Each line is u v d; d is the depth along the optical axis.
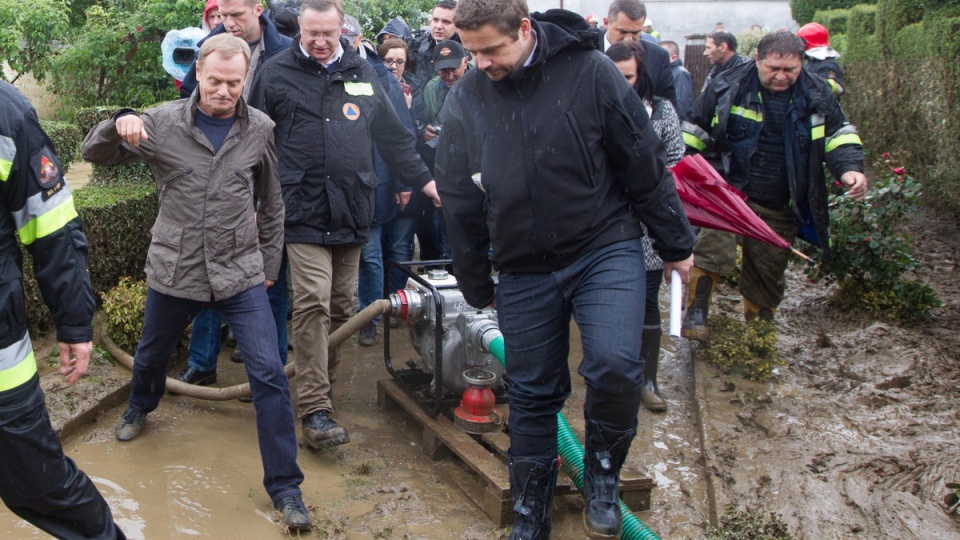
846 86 14.02
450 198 3.52
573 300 3.34
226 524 3.71
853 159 5.38
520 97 3.21
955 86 8.42
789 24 25.92
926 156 9.57
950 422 4.87
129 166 6.24
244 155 3.94
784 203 5.64
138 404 4.39
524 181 3.21
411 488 4.15
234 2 4.72
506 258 3.37
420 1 10.51
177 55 5.69
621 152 3.24
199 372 5.05
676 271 3.52
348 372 5.61
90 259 5.36
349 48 4.68
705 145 5.67
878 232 6.45
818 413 5.02
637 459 4.55
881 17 11.46
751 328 5.65
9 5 10.05
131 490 3.91
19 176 2.73
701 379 5.42
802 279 7.72
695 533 3.90
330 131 4.49
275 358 3.80
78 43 9.91
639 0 5.37
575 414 5.05
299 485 4.04
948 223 9.11
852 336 6.14
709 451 4.52
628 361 3.16
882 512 3.98
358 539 3.71
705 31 26.28
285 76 4.51
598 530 3.33
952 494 4.05
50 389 4.54
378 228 6.00
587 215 3.23
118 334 5.11
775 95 5.44
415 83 6.57
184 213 3.89
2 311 2.69
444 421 4.46
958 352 5.86
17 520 3.62
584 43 3.20
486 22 3.03
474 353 4.39
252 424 4.73
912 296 6.50
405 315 4.56
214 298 3.90
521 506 3.48
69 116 10.52
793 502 4.04
